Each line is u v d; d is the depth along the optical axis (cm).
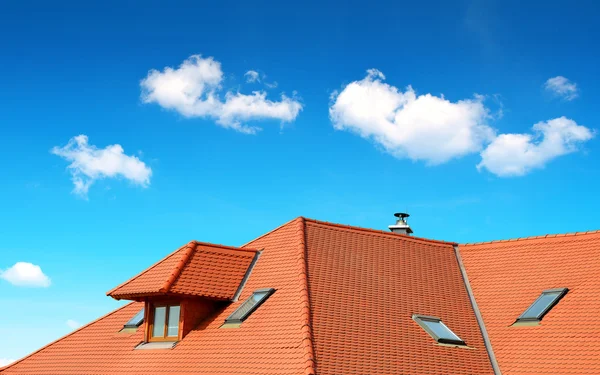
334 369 1559
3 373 2236
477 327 1970
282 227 2247
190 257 2034
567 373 1662
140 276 2061
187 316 1917
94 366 2002
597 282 1934
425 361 1725
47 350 2280
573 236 2197
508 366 1783
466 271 2277
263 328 1748
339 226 2244
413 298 2006
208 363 1711
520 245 2275
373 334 1756
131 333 2116
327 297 1839
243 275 2070
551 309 1906
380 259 2145
